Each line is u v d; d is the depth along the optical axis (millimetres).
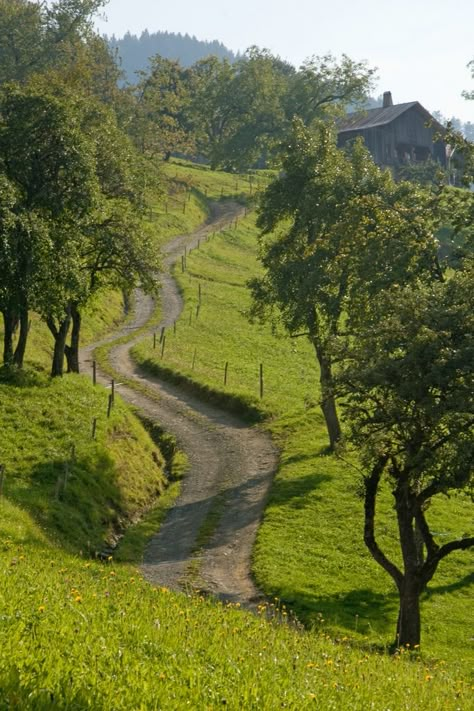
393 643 27906
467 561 38156
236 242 126312
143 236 54500
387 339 25859
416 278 33125
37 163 49562
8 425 43906
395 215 35688
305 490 45812
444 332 24484
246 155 171625
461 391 23391
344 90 163125
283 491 45781
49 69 113500
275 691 10609
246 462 52062
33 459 40812
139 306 93250
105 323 84750
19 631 10055
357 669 15047
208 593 32281
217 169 178500
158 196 64250
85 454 43406
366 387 25203
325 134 52094
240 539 39812
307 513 42750
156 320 87625
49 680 8430
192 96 189875
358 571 36219
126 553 36750
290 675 12031
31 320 73250
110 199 57156
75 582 17938
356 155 49688
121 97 138625
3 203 44531
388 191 46688
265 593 32969
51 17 132250
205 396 64750
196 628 14297
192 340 81625
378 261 34500
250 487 47688
